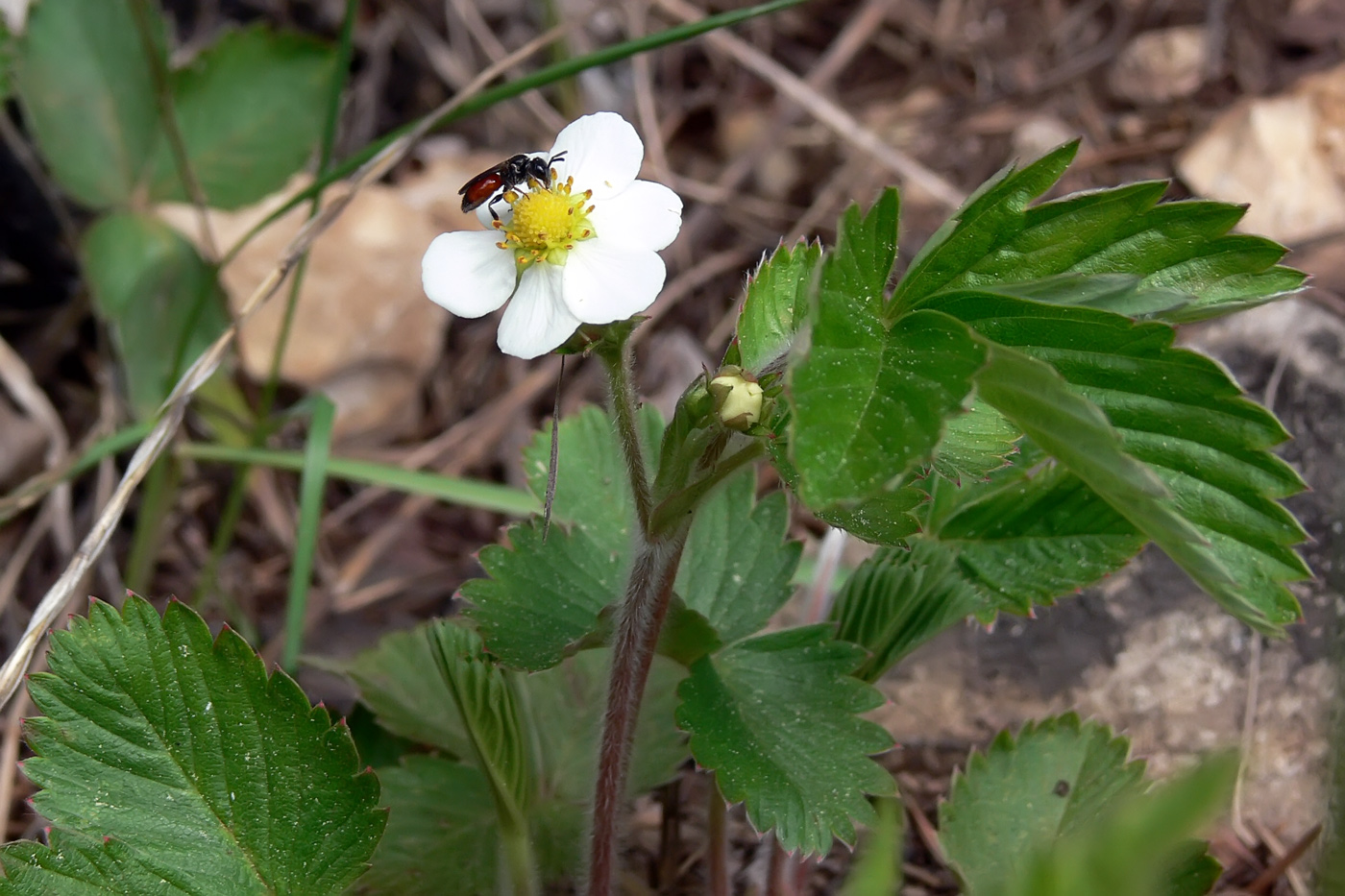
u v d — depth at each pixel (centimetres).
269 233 34
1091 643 26
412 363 34
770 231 38
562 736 25
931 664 26
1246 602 19
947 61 41
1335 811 22
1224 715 26
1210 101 38
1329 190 34
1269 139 34
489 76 26
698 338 36
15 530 30
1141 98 38
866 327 19
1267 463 19
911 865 25
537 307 20
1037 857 17
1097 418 18
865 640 23
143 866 21
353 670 25
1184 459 19
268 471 32
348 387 34
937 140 39
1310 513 26
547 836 24
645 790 24
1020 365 19
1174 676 26
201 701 21
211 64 31
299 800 21
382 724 25
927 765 26
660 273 20
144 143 31
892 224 19
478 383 36
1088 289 19
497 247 20
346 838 21
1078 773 23
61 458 30
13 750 26
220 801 21
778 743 21
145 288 30
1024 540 23
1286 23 38
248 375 33
